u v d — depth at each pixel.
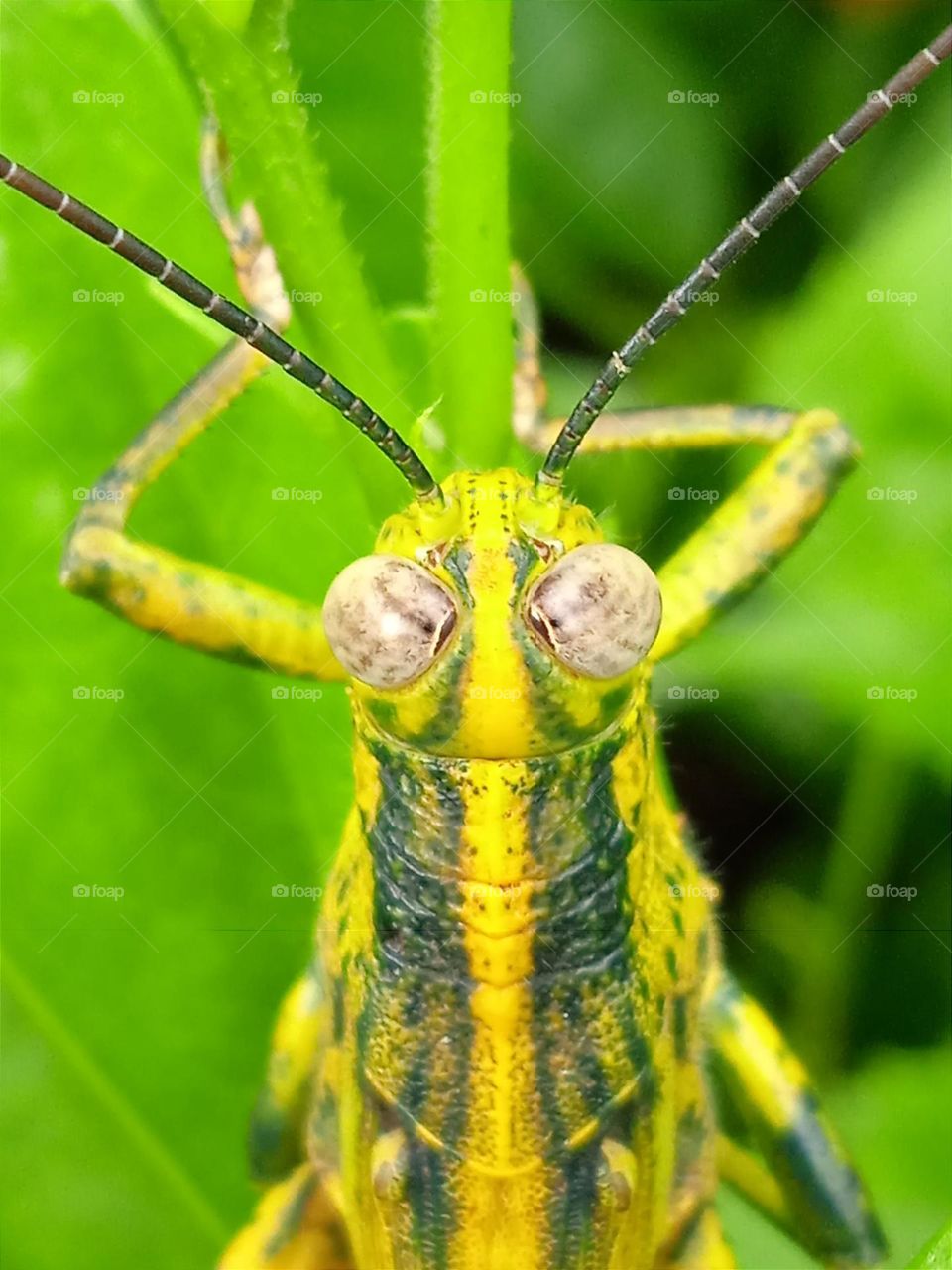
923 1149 0.09
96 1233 0.09
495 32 0.07
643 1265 0.08
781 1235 0.09
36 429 0.09
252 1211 0.09
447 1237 0.08
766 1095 0.08
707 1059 0.08
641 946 0.08
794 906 0.10
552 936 0.07
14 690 0.09
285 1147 0.09
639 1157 0.08
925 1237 0.09
